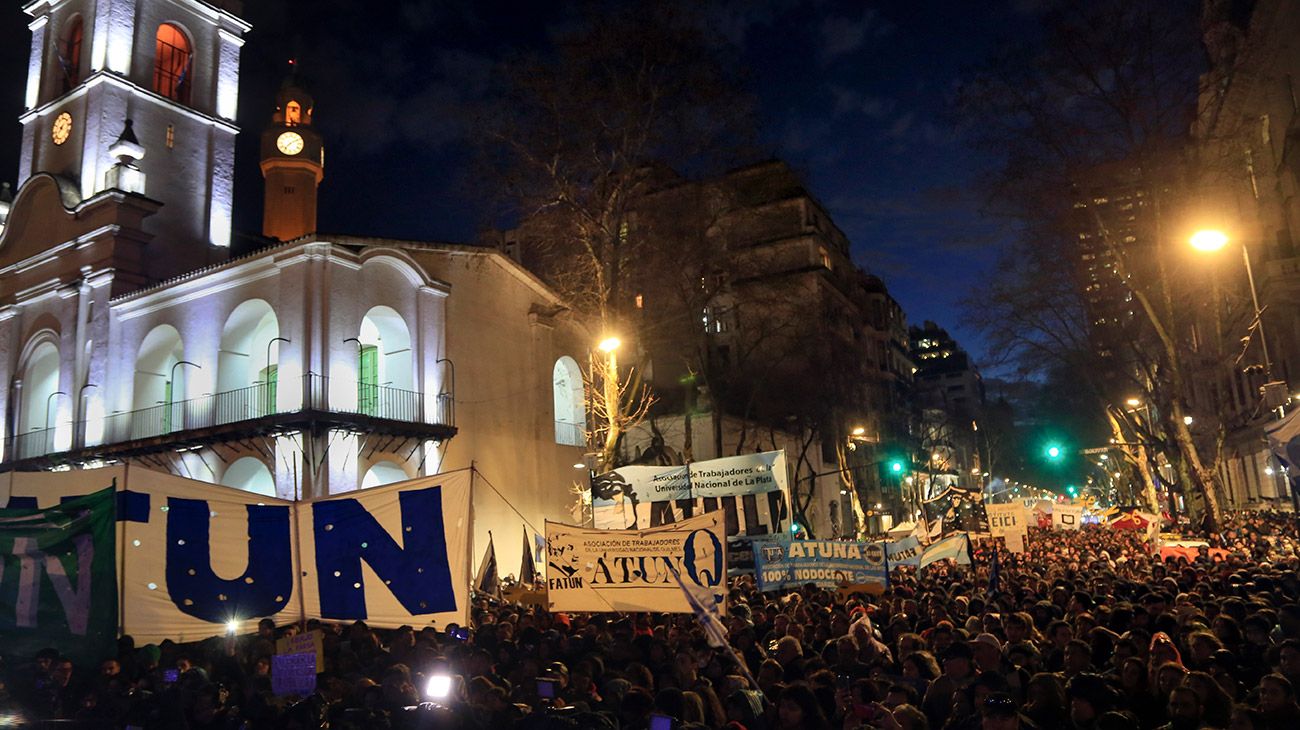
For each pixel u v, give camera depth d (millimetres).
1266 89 34000
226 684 8469
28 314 35844
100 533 8102
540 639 10039
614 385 26016
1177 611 9992
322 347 25406
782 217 59938
